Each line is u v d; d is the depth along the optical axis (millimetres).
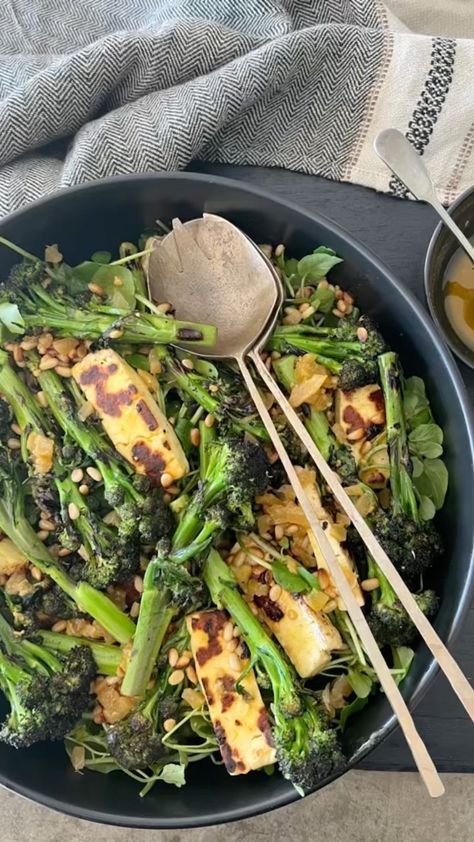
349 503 385
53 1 533
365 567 412
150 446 401
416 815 540
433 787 340
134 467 406
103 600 403
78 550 413
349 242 415
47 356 423
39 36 533
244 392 429
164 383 432
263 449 406
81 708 401
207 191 420
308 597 395
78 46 532
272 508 412
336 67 486
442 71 484
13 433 420
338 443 425
